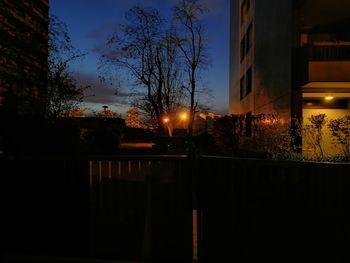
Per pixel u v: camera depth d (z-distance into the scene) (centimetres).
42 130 932
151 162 400
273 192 358
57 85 940
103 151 1259
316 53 1041
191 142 1766
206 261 384
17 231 429
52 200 421
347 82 1033
